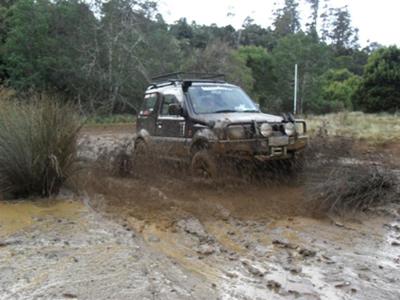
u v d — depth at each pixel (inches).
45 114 264.5
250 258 179.8
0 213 232.8
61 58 1116.5
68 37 1168.8
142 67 1161.4
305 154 297.9
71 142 270.8
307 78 1940.2
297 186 288.0
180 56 1296.8
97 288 146.6
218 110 313.4
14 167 257.4
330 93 2102.6
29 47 1122.0
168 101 337.1
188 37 2018.9
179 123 316.2
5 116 267.0
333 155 304.5
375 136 578.6
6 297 140.9
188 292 146.9
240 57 1764.3
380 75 1524.4
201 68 1283.2
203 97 319.3
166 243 197.6
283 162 292.5
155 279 155.1
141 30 1236.5
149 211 243.8
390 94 1505.9
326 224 223.8
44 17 1128.2
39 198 261.9
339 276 162.2
